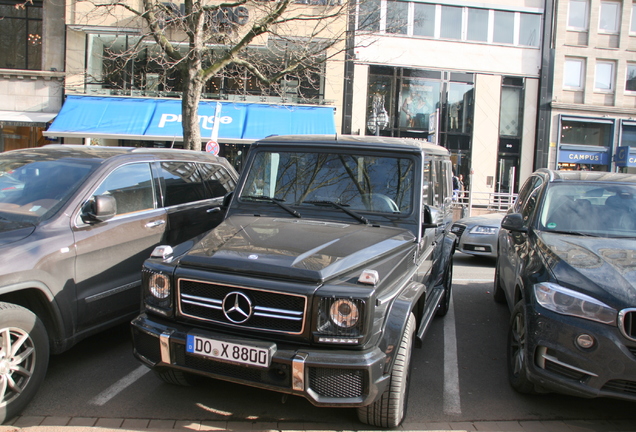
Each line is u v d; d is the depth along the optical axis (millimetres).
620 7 21578
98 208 3828
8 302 3359
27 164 4332
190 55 9758
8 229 3529
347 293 2725
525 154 21062
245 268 2881
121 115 15336
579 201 4660
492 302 6820
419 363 4582
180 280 2982
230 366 2838
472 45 20453
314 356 2684
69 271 3686
